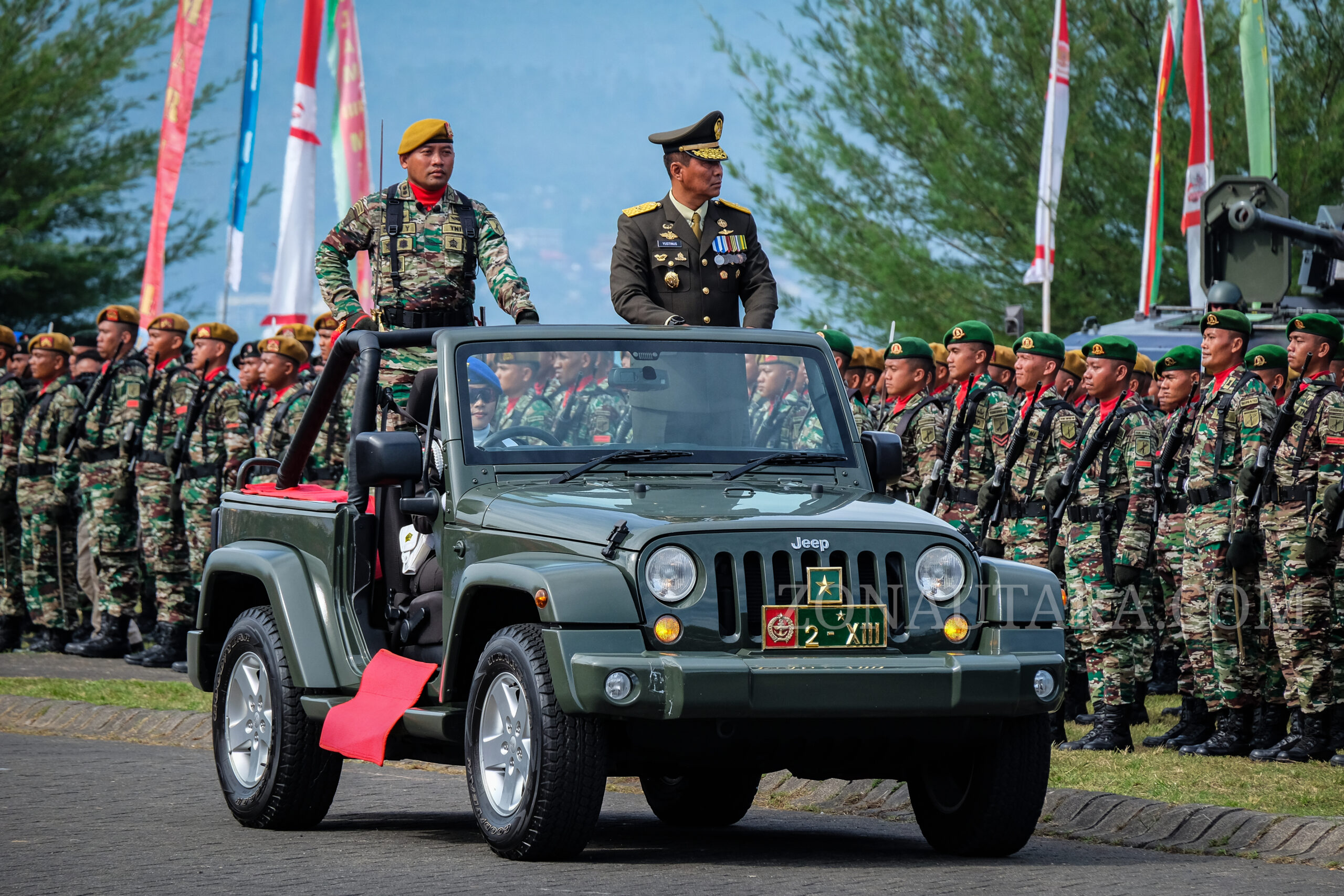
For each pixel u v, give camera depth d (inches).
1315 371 1164.5
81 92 4077.3
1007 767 789.2
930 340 3154.5
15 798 1005.8
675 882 714.8
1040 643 778.2
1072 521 1226.0
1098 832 889.5
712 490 832.3
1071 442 1255.5
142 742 1316.4
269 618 916.6
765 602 745.6
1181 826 866.8
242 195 2237.9
